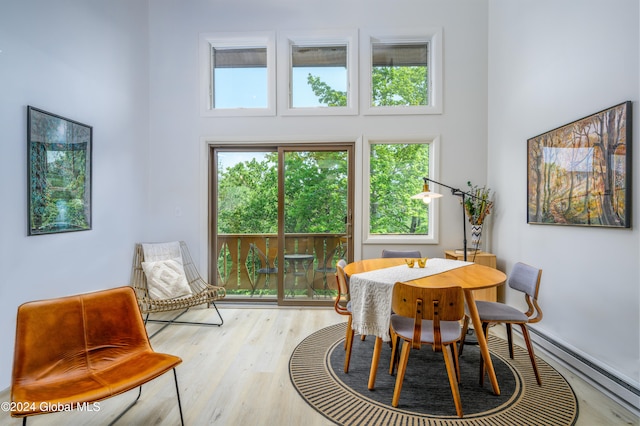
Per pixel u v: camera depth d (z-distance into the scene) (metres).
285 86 3.48
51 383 1.44
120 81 3.04
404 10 3.43
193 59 3.52
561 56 2.29
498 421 1.64
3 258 1.91
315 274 3.56
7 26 1.94
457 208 3.45
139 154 3.33
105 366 1.61
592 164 1.98
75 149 2.46
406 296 1.64
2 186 1.90
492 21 3.32
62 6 2.36
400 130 3.45
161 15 3.51
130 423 1.64
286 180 3.56
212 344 2.57
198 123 3.53
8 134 1.94
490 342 2.59
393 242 3.46
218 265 3.65
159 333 2.80
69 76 2.43
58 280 2.29
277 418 1.67
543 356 2.33
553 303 2.36
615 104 1.83
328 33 3.45
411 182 3.57
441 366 2.21
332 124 3.47
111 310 1.73
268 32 3.47
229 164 3.63
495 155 3.25
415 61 3.57
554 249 2.36
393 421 1.64
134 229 3.23
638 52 1.70
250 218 3.63
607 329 1.88
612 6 1.85
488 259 3.10
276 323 3.03
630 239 1.74
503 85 3.10
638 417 1.66
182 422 1.58
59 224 2.30
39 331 1.51
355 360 2.30
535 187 2.57
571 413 1.70
